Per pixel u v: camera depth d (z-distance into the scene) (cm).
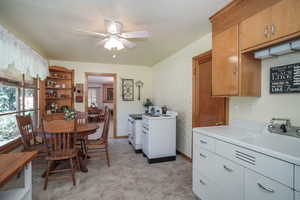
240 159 133
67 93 450
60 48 339
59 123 216
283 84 154
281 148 115
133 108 527
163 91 448
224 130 186
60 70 426
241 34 165
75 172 266
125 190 214
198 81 297
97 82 1014
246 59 168
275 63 163
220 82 192
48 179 225
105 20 200
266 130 164
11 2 171
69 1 170
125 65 518
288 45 131
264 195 114
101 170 274
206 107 276
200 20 215
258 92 176
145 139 330
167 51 363
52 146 227
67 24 227
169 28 240
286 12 125
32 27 236
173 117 320
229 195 144
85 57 419
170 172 268
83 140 322
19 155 131
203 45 276
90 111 862
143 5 178
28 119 264
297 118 145
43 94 383
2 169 105
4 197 119
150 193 207
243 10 164
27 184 131
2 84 245
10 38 211
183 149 340
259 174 117
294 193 96
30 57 279
